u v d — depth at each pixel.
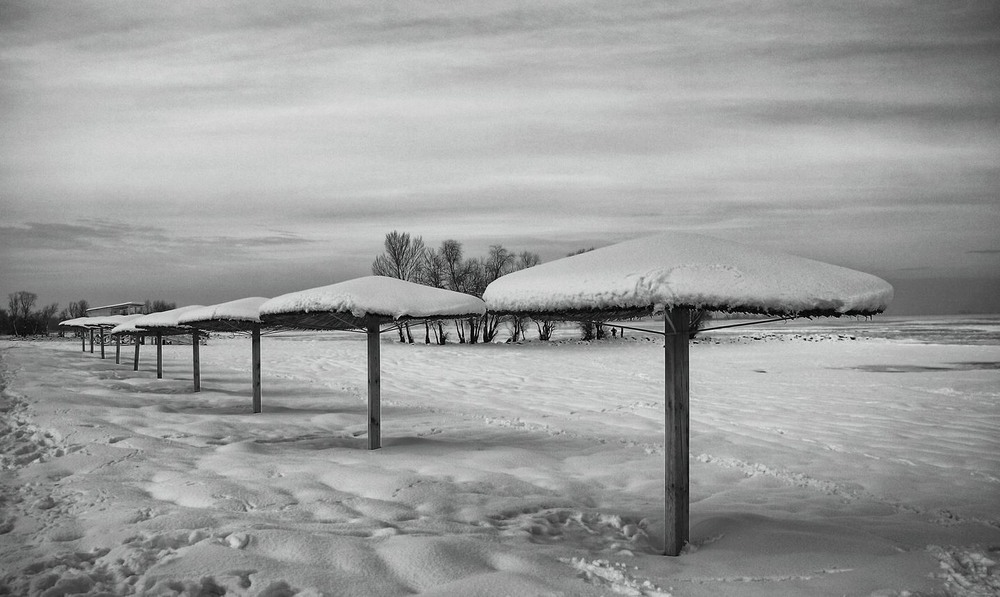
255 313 13.46
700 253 5.12
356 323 10.44
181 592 4.39
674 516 5.47
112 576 4.71
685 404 5.52
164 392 17.58
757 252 5.34
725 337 51.25
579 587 4.57
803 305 4.62
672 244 5.34
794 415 14.75
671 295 4.55
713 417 14.40
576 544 5.80
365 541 5.38
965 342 45.88
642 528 6.42
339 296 9.30
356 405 15.79
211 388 18.89
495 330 50.72
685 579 4.81
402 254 57.50
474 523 6.30
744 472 9.28
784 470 9.31
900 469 9.52
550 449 10.52
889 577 4.88
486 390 19.47
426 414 14.31
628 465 9.35
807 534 5.89
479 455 9.60
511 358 32.41
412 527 5.94
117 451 9.24
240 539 5.25
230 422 12.45
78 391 16.45
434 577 4.70
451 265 57.41
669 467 5.51
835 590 4.61
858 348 40.25
